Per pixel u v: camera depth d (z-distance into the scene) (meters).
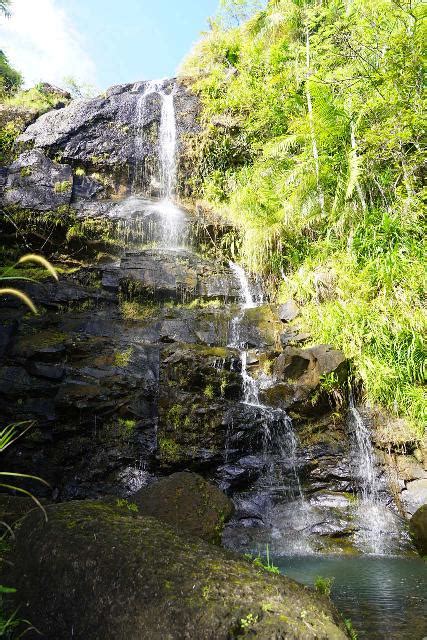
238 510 5.38
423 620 2.74
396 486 5.52
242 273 8.99
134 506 3.02
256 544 4.85
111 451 5.71
